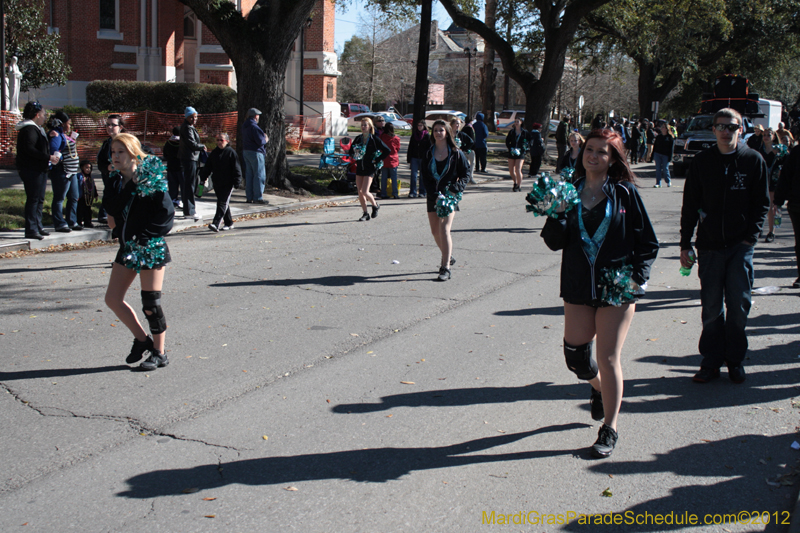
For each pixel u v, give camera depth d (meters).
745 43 39.56
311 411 4.67
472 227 12.40
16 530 3.29
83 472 3.84
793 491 3.67
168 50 33.00
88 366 5.46
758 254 10.23
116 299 5.29
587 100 54.50
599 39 35.41
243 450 4.11
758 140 11.17
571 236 3.89
